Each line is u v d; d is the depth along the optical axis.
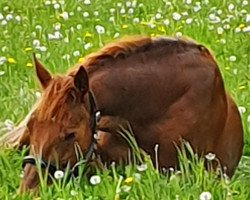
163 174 9.89
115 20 17.70
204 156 10.04
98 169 9.77
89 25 17.48
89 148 9.12
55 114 8.84
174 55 9.94
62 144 8.87
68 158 8.95
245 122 11.88
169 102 9.82
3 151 10.64
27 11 18.66
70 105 8.93
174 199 9.47
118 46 9.77
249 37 16.34
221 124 10.18
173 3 19.09
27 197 9.10
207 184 9.67
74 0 19.38
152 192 9.47
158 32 16.66
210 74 10.03
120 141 9.84
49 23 17.64
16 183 10.02
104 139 9.84
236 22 17.55
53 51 15.34
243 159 11.28
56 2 19.28
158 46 9.91
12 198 9.34
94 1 19.42
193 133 9.90
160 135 9.81
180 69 9.89
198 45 10.18
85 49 15.26
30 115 9.05
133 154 9.81
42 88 9.14
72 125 8.91
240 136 10.62
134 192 9.53
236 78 13.91
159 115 9.80
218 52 15.50
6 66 14.64
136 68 9.71
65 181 9.26
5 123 11.50
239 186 10.03
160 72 9.79
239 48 15.71
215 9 18.47
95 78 9.54
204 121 9.95
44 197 9.09
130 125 9.70
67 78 9.05
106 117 9.56
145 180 9.62
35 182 9.11
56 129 8.83
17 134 10.88
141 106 9.70
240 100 12.72
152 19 17.64
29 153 9.23
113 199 9.45
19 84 13.67
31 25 17.39
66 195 9.26
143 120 9.76
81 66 9.03
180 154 9.80
